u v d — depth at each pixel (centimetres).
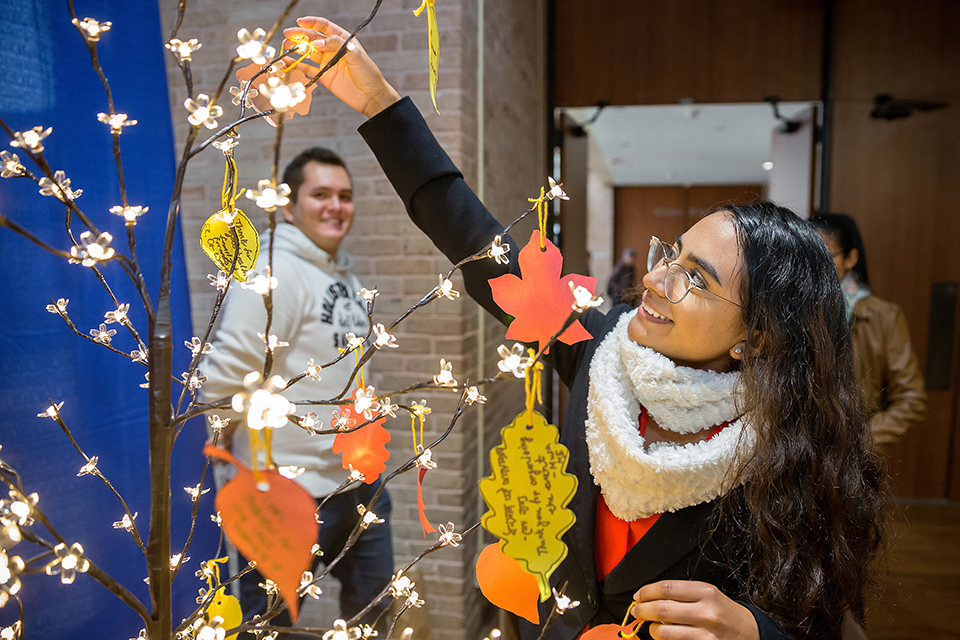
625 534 70
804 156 308
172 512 83
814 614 62
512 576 49
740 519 65
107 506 73
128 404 76
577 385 81
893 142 287
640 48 293
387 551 157
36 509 36
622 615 70
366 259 178
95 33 37
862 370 166
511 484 39
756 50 287
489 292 77
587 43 296
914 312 296
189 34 174
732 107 392
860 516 67
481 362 193
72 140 68
